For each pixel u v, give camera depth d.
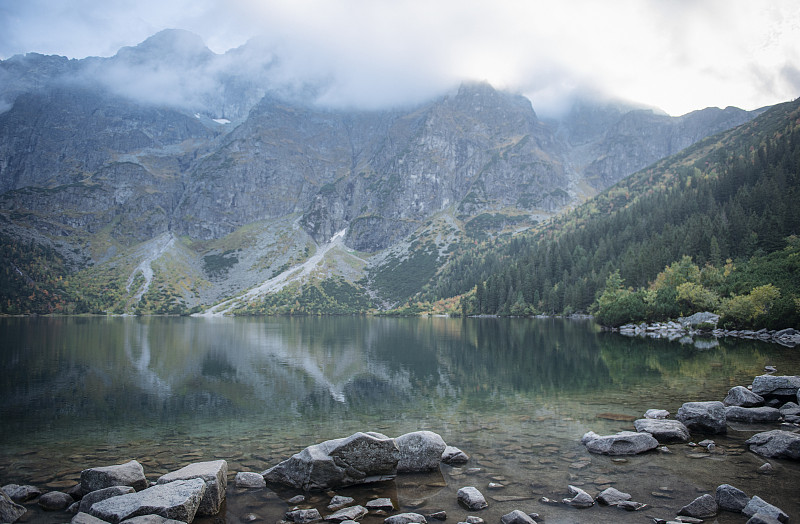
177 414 33.59
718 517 14.56
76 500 17.55
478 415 31.00
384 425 29.12
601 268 195.38
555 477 18.84
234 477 19.86
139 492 15.40
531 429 26.81
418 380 47.53
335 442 19.30
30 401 39.00
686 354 61.66
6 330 134.00
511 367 55.50
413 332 131.12
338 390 42.81
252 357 72.19
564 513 15.30
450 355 71.19
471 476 19.27
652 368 49.94
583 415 30.06
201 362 66.06
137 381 49.53
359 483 18.81
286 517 15.79
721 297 103.19
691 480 18.06
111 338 109.88
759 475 18.41
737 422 27.08
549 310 197.25
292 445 25.19
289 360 68.00
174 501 14.70
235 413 33.62
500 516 15.19
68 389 44.81
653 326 107.69
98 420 31.89
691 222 172.12
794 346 68.19
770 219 136.88
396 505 16.47
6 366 61.72
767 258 111.00
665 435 23.58
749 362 51.72
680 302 109.75
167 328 159.88
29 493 17.77
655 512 15.20
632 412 30.47
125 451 24.42
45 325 167.62
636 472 19.11
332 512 15.97
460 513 15.57
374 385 45.09
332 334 127.62
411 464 20.11
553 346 79.62
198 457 23.14
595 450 22.14
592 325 139.38
